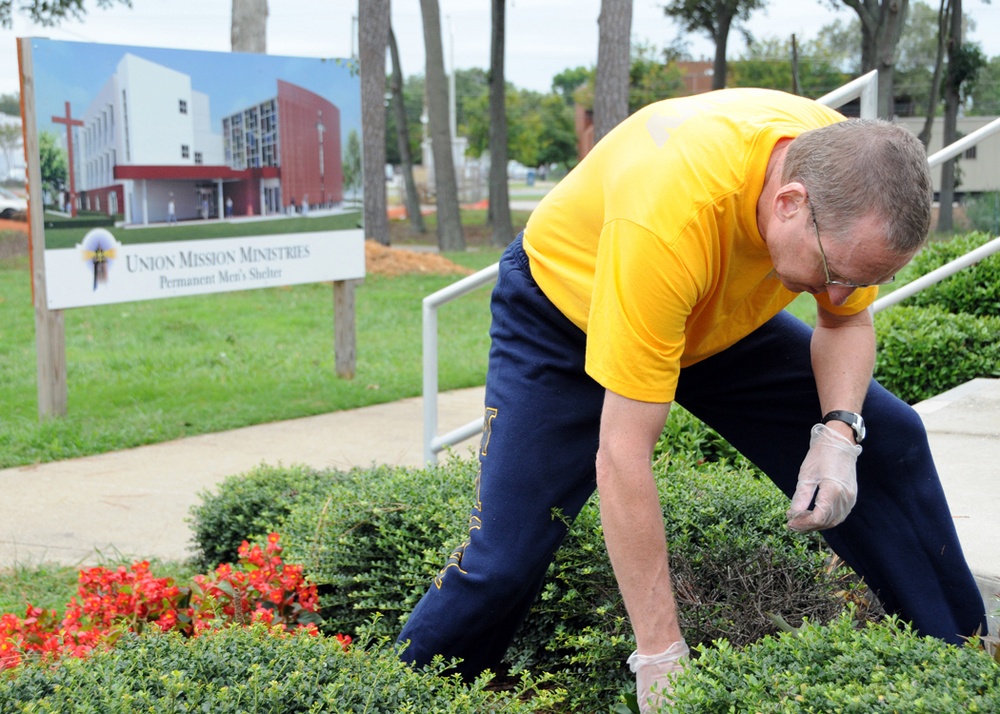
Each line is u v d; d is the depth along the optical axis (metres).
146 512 4.99
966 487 3.28
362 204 8.45
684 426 4.06
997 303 6.00
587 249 2.25
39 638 2.79
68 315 12.61
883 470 2.39
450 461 3.77
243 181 7.55
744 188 1.99
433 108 25.33
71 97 6.55
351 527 3.22
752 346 2.47
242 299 14.27
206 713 1.90
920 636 2.43
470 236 32.25
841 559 2.72
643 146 2.07
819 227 1.88
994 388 4.69
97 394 7.89
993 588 2.60
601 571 2.74
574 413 2.36
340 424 7.00
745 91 2.24
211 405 7.48
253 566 3.25
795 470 2.54
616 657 2.60
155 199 7.03
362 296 14.72
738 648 2.52
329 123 8.16
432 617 2.41
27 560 4.30
